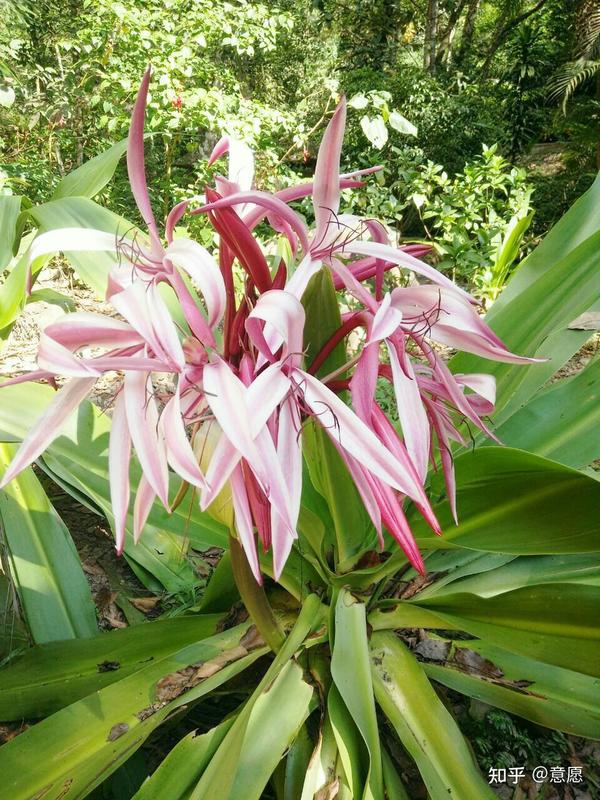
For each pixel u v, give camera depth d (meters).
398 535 0.45
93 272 0.83
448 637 0.76
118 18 2.72
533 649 0.57
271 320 0.41
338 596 0.64
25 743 0.55
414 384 0.46
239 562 0.53
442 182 2.67
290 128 2.91
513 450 0.50
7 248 0.96
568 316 0.71
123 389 0.44
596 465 1.04
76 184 1.01
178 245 0.44
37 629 0.71
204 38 2.90
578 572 0.72
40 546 0.77
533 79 4.82
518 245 2.41
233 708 0.75
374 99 2.15
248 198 0.44
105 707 0.58
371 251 0.47
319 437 0.61
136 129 0.42
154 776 0.52
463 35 6.43
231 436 0.39
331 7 5.96
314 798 0.56
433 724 0.61
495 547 0.58
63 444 0.79
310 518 0.62
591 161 4.13
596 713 0.63
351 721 0.56
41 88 3.59
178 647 0.69
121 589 0.91
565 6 4.66
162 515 0.78
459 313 0.46
